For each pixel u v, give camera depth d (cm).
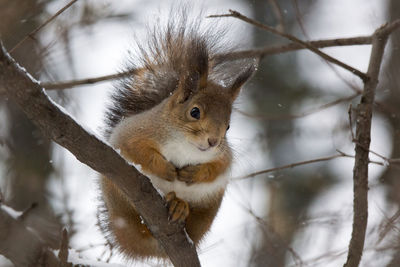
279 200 1830
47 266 729
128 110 1047
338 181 1925
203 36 1066
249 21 951
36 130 1553
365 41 1138
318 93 2038
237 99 1177
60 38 1298
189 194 973
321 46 1202
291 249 1220
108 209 966
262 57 1251
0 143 1401
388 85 1648
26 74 659
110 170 755
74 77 1472
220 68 1127
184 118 966
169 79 1053
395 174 1536
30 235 719
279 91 2062
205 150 950
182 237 854
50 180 1506
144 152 935
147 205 812
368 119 963
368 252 1158
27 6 1154
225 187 1008
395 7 1727
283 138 1981
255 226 1401
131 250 984
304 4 2189
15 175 1487
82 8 1373
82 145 718
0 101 1472
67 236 736
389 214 1295
